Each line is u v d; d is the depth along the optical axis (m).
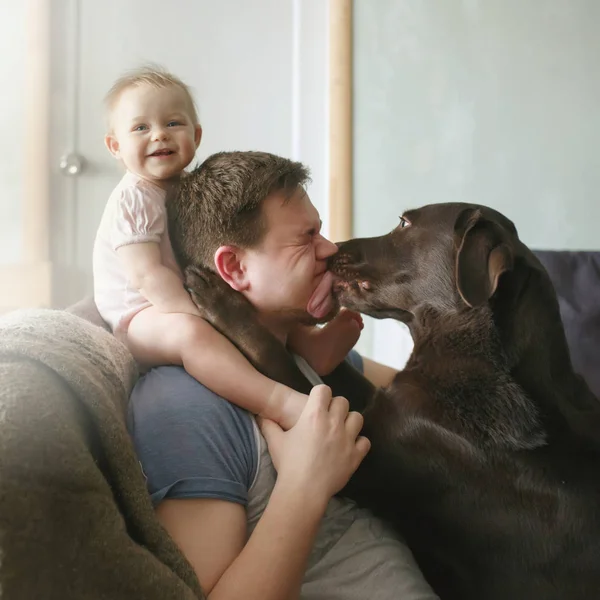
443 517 1.32
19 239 2.74
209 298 1.33
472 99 3.29
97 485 0.77
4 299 2.72
